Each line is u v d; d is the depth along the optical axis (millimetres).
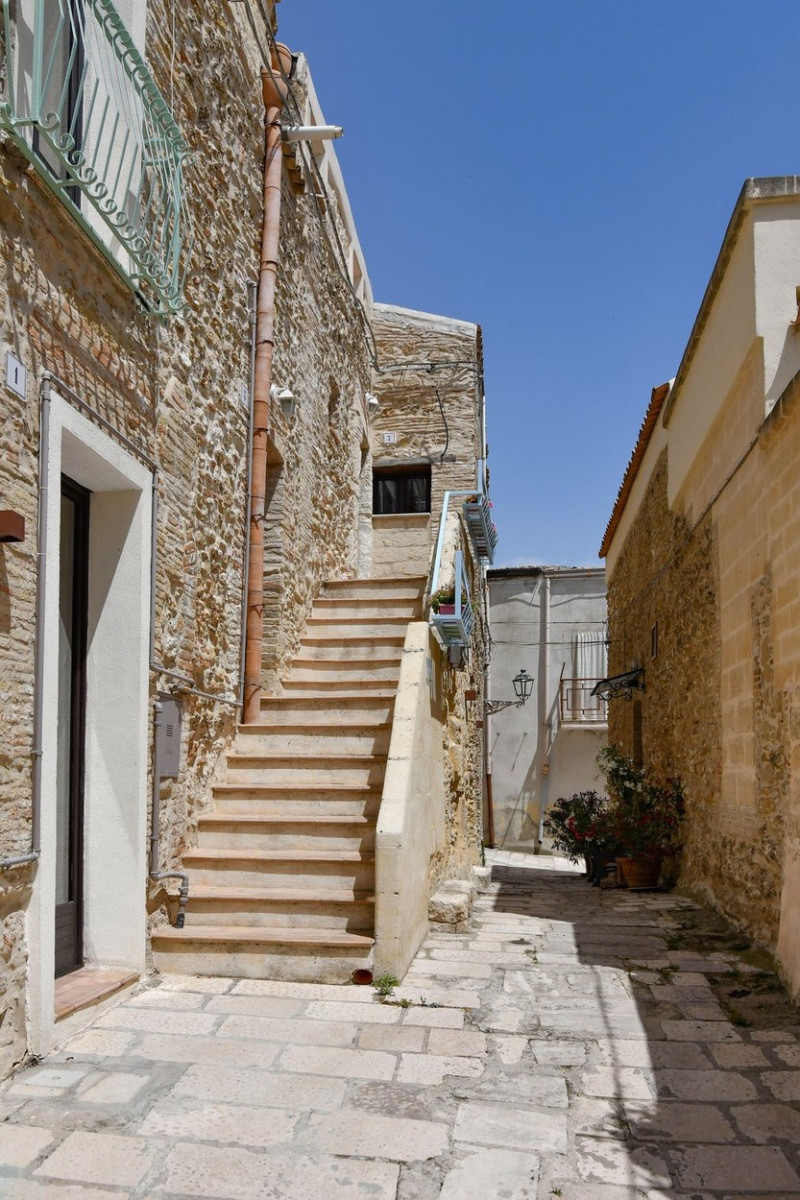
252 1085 3363
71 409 3850
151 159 4648
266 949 4629
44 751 3543
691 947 5637
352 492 10672
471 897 6691
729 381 6691
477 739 11719
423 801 5742
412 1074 3510
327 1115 3152
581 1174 2822
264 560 7344
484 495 11133
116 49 4012
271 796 5746
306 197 8391
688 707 8578
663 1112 3244
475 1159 2893
